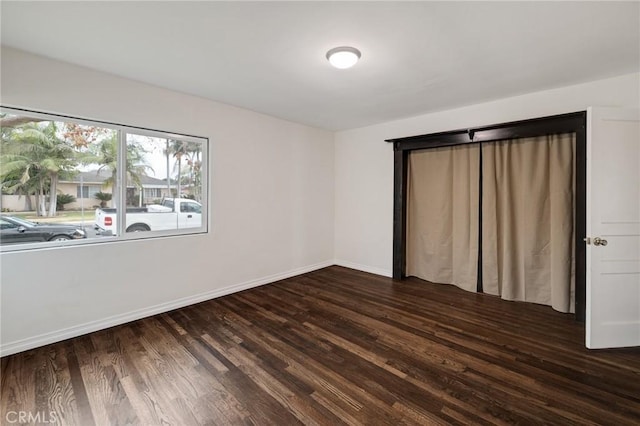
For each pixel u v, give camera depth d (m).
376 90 3.13
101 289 2.74
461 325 2.83
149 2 1.71
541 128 3.09
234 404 1.77
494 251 3.61
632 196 2.39
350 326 2.81
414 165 4.34
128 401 1.79
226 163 3.67
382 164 4.56
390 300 3.50
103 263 2.76
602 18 1.86
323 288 3.97
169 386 1.92
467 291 3.83
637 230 2.39
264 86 3.04
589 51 2.30
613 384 1.93
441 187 4.05
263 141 4.08
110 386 1.92
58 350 2.36
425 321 2.92
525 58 2.41
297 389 1.90
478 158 3.70
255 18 1.88
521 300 3.46
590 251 2.36
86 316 2.66
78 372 2.07
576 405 1.75
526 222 3.36
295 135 4.52
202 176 3.51
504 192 3.50
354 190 4.95
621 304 2.39
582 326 2.80
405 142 4.20
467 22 1.92
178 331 2.70
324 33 2.05
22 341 2.35
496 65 2.54
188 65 2.55
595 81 2.87
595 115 2.35
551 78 2.82
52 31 2.03
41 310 2.43
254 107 3.76
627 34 2.05
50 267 2.47
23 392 1.85
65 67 2.50
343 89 3.11
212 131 3.51
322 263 5.06
